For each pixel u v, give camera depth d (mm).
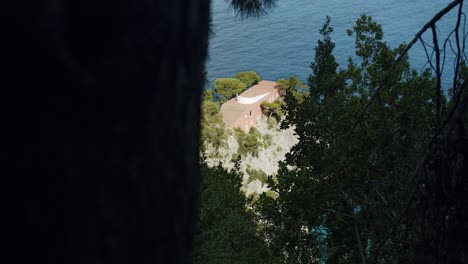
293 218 47844
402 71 47219
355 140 41125
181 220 4340
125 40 3457
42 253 3389
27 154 3232
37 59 3119
